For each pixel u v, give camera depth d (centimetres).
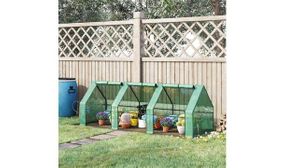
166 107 731
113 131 709
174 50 1126
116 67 836
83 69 884
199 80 746
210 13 1259
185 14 1255
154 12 1286
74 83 869
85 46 891
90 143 622
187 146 600
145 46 821
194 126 652
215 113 732
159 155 554
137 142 626
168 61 776
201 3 1260
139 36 802
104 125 758
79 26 898
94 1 1348
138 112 744
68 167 501
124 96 769
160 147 596
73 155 554
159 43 1105
